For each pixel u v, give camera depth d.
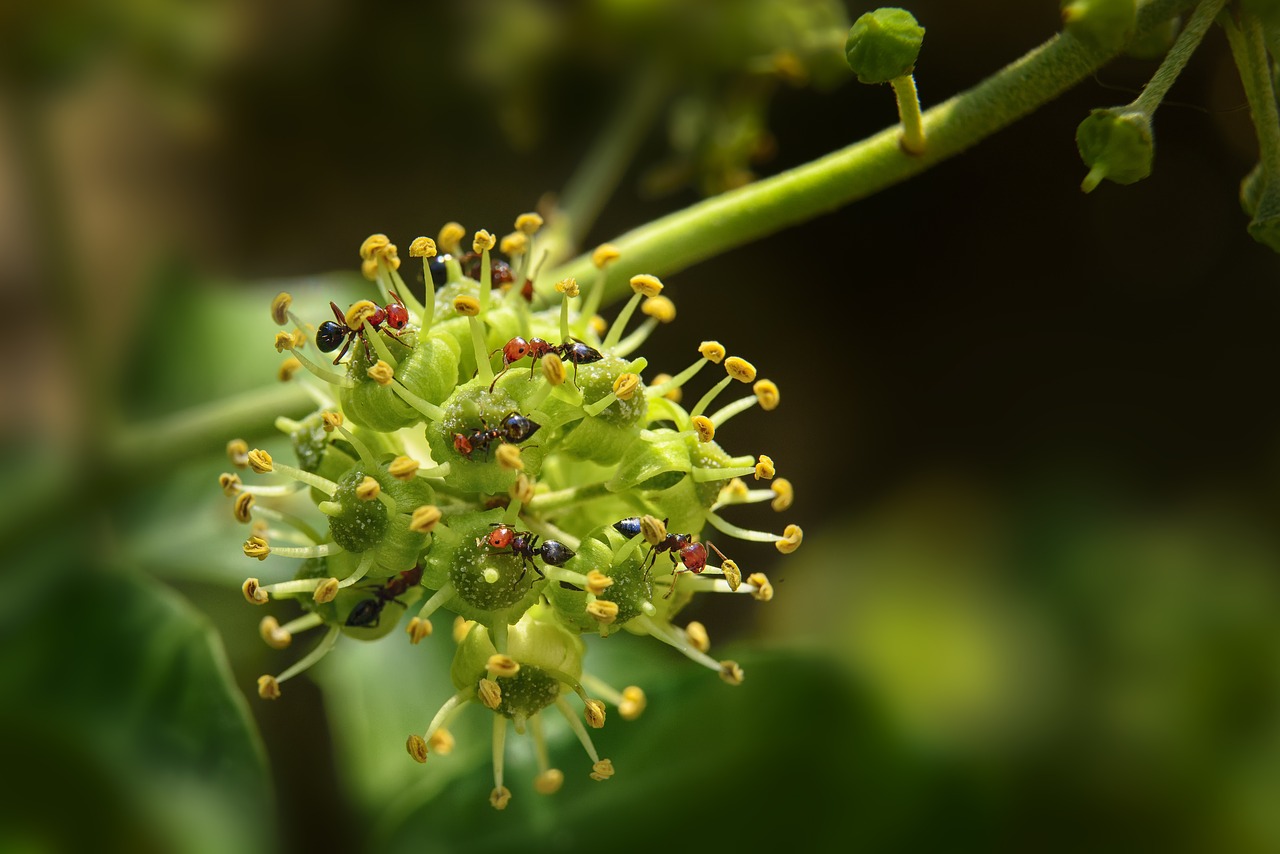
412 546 0.19
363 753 0.21
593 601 0.19
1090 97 0.27
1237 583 0.24
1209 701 0.23
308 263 0.25
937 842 0.20
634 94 0.23
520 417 0.19
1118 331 0.28
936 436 0.27
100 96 0.24
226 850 0.21
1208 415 0.27
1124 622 0.24
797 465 0.26
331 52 0.25
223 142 0.25
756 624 0.25
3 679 0.21
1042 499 0.26
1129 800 0.23
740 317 0.27
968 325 0.28
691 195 0.26
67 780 0.21
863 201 0.28
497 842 0.21
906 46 0.19
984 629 0.24
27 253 0.24
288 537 0.20
